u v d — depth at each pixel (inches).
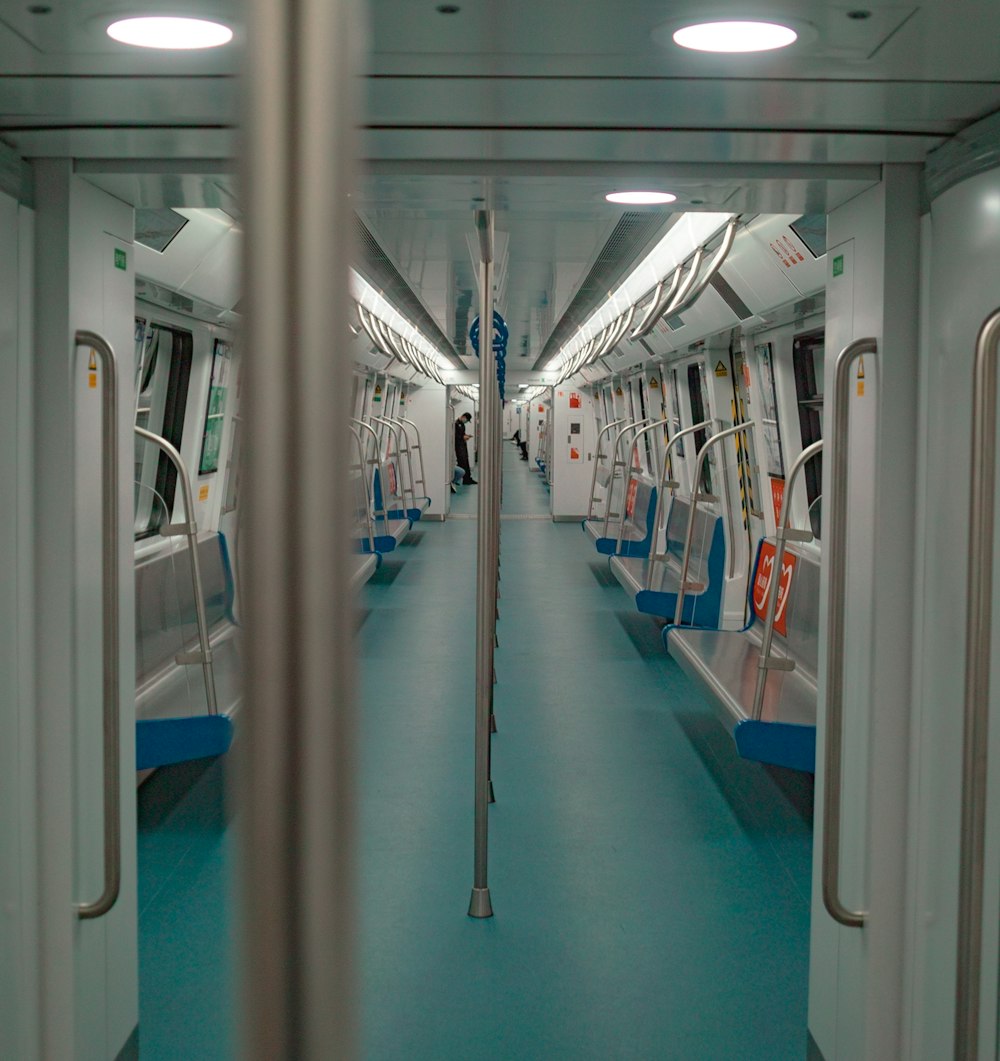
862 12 64.1
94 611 107.1
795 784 216.7
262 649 19.4
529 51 71.8
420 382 721.6
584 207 117.3
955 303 89.5
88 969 106.9
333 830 20.1
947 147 91.2
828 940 114.8
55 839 102.8
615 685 292.4
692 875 173.8
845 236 109.0
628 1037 128.7
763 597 253.0
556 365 753.0
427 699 277.6
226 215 185.9
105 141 94.7
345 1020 20.7
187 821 195.0
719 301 241.1
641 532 459.8
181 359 236.8
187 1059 122.8
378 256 238.1
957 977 78.7
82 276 103.3
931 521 95.3
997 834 83.3
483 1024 131.2
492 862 178.2
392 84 79.4
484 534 157.9
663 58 73.2
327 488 19.5
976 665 76.4
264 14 19.2
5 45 71.1
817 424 236.7
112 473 94.8
